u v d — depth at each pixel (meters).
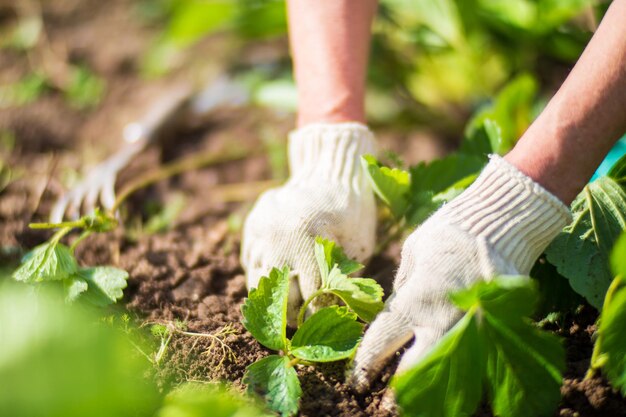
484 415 0.97
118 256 1.21
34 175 1.38
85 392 0.76
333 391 0.99
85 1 1.96
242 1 1.47
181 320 1.09
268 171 1.42
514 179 0.95
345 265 1.00
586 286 1.01
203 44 1.76
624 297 0.91
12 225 1.26
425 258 0.95
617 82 0.91
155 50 1.69
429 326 0.94
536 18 1.40
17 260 1.21
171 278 1.16
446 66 1.51
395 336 0.95
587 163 0.94
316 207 1.04
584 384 0.98
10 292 0.81
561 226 0.96
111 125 1.50
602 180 1.05
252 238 1.06
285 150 1.43
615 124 0.93
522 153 0.95
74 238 1.24
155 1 1.90
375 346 0.96
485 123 1.16
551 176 0.95
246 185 1.39
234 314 1.10
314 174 1.07
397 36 1.51
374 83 1.51
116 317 1.07
